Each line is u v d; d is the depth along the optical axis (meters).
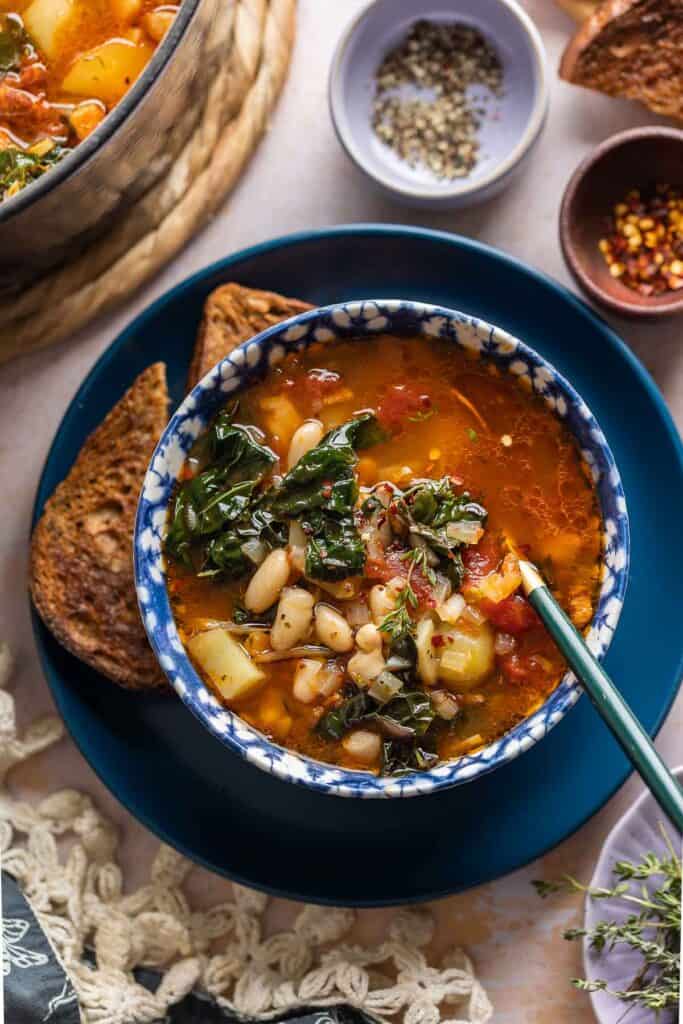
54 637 0.57
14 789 0.60
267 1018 0.57
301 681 0.51
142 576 0.51
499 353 0.51
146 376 0.57
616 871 0.55
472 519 0.52
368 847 0.56
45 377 0.61
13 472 0.61
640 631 0.56
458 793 0.56
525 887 0.58
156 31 0.57
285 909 0.59
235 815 0.57
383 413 0.52
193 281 0.57
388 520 0.52
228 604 0.52
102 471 0.58
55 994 0.56
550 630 0.49
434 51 0.61
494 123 0.61
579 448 0.51
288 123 0.62
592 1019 0.58
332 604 0.52
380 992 0.57
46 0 0.57
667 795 0.46
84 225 0.56
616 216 0.60
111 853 0.59
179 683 0.51
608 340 0.56
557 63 0.61
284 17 0.60
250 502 0.52
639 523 0.56
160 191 0.58
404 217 0.61
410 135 0.62
